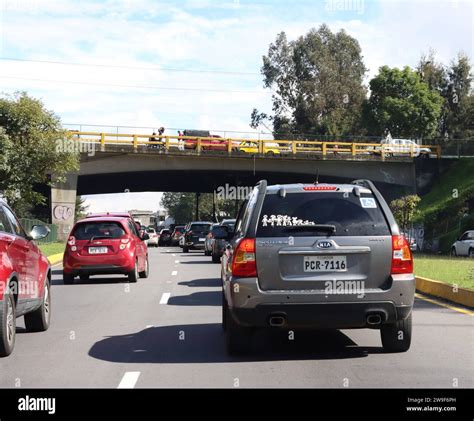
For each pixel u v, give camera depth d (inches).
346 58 3575.3
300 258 320.8
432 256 1513.3
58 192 2151.8
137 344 384.8
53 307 567.5
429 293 647.8
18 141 1710.1
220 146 2203.5
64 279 787.4
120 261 778.2
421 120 3097.9
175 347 373.1
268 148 2240.4
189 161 2213.3
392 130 3137.3
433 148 2383.1
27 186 1722.4
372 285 322.3
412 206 1911.9
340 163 2309.3
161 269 1021.2
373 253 322.3
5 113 1705.2
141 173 2289.6
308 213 327.3
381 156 2320.4
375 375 298.5
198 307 553.3
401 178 2357.3
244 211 378.3
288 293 318.0
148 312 526.6
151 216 4148.6
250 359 336.5
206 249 1489.9
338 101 3467.0
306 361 330.0
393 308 321.4
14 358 349.4
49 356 354.0
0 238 348.5
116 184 2787.9
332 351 354.3
